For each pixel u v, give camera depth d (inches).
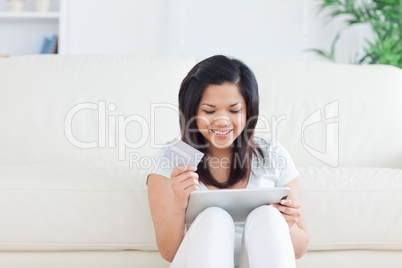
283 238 45.0
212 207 48.8
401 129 87.4
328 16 166.6
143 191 65.7
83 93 84.6
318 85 88.3
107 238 64.7
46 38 159.0
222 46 168.1
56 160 81.7
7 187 63.6
